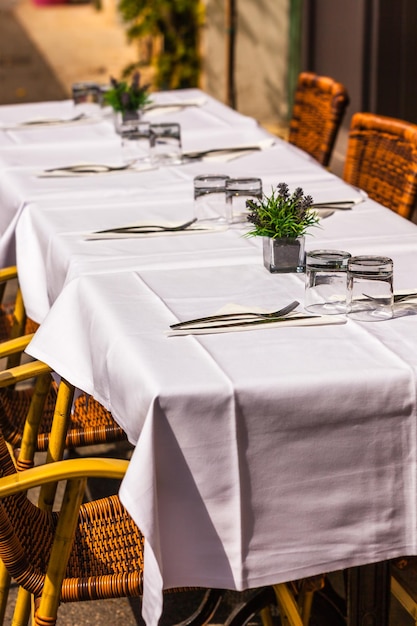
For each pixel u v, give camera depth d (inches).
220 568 89.9
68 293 116.3
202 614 118.4
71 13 863.7
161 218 140.9
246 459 88.5
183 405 86.9
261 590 112.3
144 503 86.0
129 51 615.2
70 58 595.2
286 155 178.5
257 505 89.4
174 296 109.9
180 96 236.7
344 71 352.5
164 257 123.0
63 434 117.5
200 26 386.0
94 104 221.9
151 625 87.8
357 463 90.4
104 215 143.5
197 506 88.7
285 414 88.0
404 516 92.0
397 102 334.3
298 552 90.9
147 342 97.3
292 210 116.1
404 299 106.2
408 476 91.1
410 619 124.6
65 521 94.0
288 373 89.4
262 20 385.7
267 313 102.6
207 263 120.6
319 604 116.3
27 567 96.0
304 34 378.3
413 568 106.3
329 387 88.3
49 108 226.2
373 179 178.5
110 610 132.3
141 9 389.4
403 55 328.8
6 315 162.6
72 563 99.7
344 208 141.5
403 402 89.4
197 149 185.3
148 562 87.0
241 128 200.5
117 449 170.6
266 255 117.7
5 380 112.7
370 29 329.1
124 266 120.2
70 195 154.0
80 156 182.4
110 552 101.1
